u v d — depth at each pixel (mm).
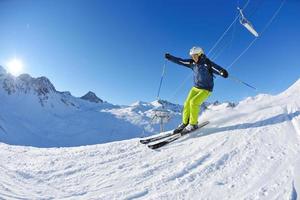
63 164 6160
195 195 4160
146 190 4527
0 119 191000
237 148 5379
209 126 6984
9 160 7035
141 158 5918
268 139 5414
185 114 7043
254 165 4625
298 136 5199
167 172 5027
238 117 7094
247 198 3812
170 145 6426
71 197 4613
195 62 6891
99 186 4906
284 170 4215
